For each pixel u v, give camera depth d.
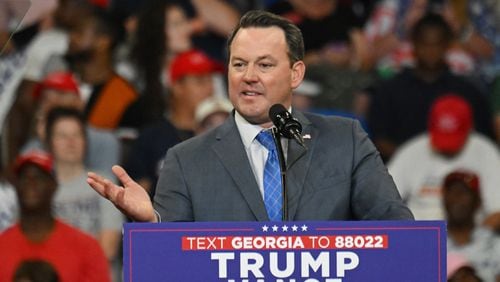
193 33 28.94
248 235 11.53
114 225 24.78
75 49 27.55
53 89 26.19
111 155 26.02
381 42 30.44
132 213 12.09
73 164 24.95
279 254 11.55
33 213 23.53
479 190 25.73
